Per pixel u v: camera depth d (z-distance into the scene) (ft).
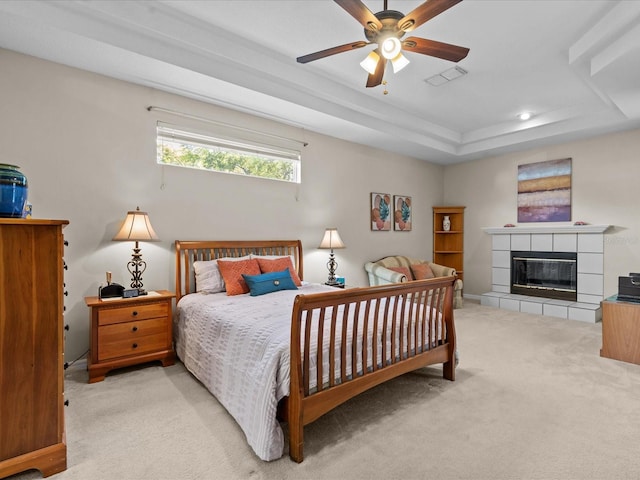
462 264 20.88
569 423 6.74
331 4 8.04
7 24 7.43
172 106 11.10
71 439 6.18
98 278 9.83
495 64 10.63
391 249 18.63
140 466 5.48
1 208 5.09
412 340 8.16
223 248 12.24
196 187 11.69
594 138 15.74
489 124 16.52
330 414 7.18
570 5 7.92
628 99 11.24
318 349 6.06
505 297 17.75
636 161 14.62
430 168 20.93
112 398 7.77
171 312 9.87
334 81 12.13
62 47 8.38
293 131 14.20
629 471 5.34
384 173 18.17
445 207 20.65
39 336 5.28
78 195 9.50
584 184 16.05
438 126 16.75
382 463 5.57
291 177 14.43
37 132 8.91
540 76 11.42
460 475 5.27
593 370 9.46
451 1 5.95
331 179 15.69
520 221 18.25
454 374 9.00
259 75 10.73
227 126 12.26
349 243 16.55
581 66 9.90
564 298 16.84
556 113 14.69
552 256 17.15
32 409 5.21
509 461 5.59
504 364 9.95
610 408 7.33
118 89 10.11
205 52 9.41
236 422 6.77
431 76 11.46
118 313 8.94
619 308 10.22
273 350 5.99
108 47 8.35
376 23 6.66
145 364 9.90
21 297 5.15
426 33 9.01
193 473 5.32
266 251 13.48
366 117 14.20
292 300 9.52
